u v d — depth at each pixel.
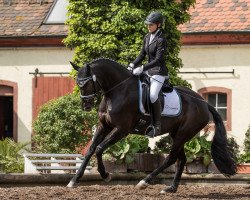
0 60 25.86
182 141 13.91
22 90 25.61
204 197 13.69
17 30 25.73
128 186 14.80
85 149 23.31
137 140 17.67
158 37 13.45
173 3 19.38
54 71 25.33
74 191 13.41
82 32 19.72
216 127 14.29
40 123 19.81
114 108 13.06
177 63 19.55
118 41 19.45
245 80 23.81
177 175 14.14
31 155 16.27
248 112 23.78
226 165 14.14
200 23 24.33
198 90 24.17
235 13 24.44
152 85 13.40
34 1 26.69
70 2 19.75
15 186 14.79
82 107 13.06
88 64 12.96
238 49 23.86
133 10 19.17
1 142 20.52
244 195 14.12
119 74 13.20
